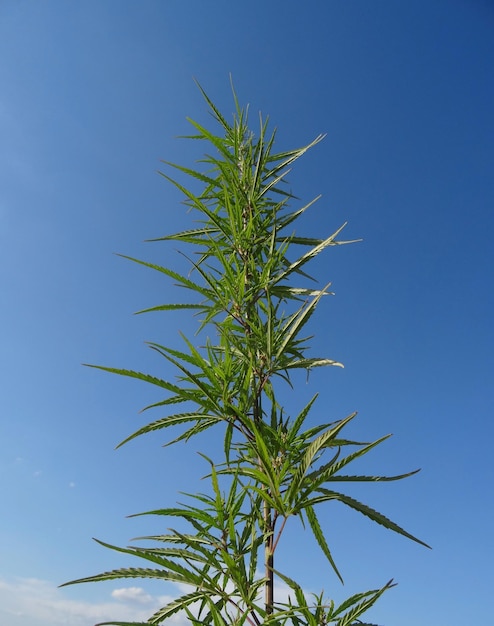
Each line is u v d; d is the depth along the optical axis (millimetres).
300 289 544
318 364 464
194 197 531
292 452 439
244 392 452
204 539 422
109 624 332
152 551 407
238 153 655
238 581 380
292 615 389
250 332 511
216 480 398
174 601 401
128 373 398
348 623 390
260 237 581
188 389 459
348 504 390
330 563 403
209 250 591
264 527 433
